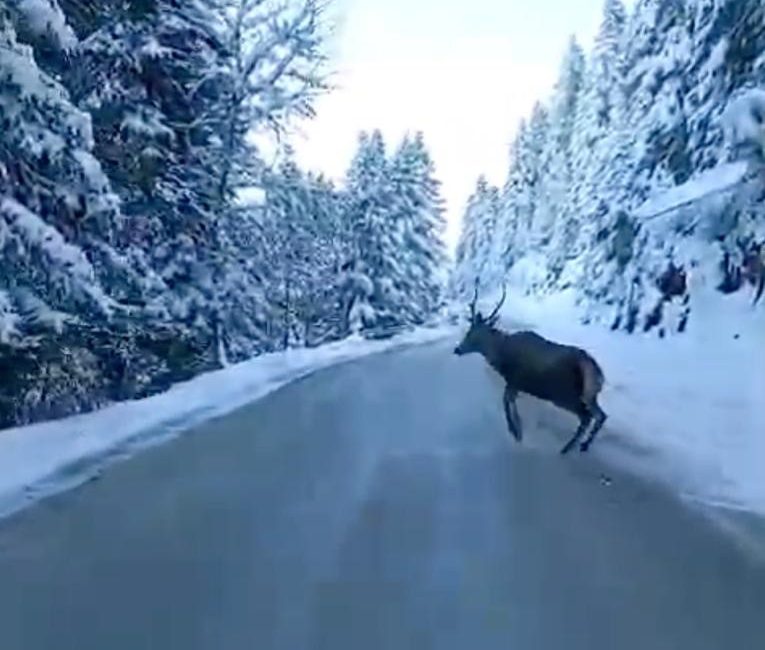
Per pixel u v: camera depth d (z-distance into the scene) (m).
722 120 23.94
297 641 6.01
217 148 28.39
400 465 12.22
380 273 66.81
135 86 23.23
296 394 22.77
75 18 21.94
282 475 11.58
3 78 15.03
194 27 25.06
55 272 15.66
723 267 28.97
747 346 24.16
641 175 34.59
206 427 16.34
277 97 29.52
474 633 6.16
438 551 8.05
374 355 42.41
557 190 82.31
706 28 30.42
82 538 8.57
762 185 24.97
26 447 13.29
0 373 16.92
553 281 73.12
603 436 14.66
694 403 17.47
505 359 14.10
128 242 24.30
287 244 47.66
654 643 6.01
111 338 21.52
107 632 6.18
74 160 16.08
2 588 7.10
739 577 7.37
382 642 5.99
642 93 36.16
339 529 8.80
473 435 14.97
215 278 27.23
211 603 6.75
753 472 11.20
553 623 6.33
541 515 9.35
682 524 9.02
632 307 34.31
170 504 9.93
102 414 17.38
